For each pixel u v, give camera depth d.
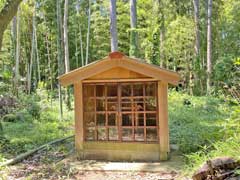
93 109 6.23
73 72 6.12
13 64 18.61
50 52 22.81
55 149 7.06
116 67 6.03
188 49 18.38
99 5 23.08
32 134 8.73
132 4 14.49
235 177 3.57
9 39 19.72
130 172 5.25
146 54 16.50
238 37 18.77
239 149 4.14
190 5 19.98
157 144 5.92
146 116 6.01
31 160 6.17
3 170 5.30
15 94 14.81
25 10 20.16
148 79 5.93
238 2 18.83
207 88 15.49
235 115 4.95
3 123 10.27
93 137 6.22
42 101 14.62
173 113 11.36
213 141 5.74
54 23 22.08
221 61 13.74
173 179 4.74
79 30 23.22
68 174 5.19
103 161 6.03
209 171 3.73
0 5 7.27
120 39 20.95
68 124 10.63
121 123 6.10
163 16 16.33
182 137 7.46
